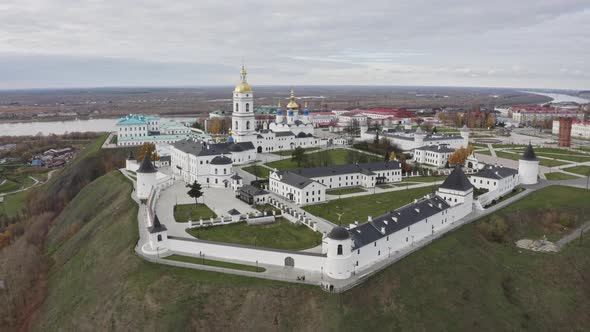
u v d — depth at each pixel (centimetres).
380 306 9875
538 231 15000
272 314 9512
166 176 19838
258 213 14575
